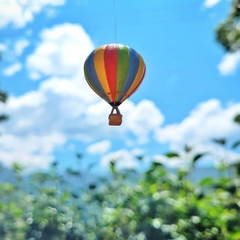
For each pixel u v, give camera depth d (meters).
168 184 7.34
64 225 7.88
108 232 7.67
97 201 7.77
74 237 7.77
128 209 7.34
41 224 8.34
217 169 6.44
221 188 6.21
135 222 7.11
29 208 8.56
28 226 8.39
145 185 7.41
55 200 8.32
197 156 6.60
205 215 6.43
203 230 6.35
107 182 7.86
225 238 6.25
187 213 6.49
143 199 7.29
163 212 7.04
